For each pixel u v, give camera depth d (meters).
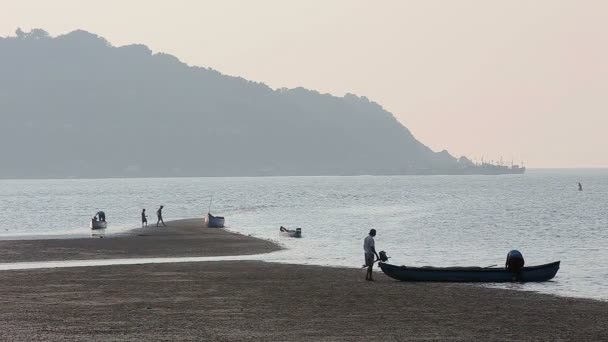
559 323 45.06
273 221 169.00
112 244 102.06
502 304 52.16
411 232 136.12
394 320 45.75
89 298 53.72
